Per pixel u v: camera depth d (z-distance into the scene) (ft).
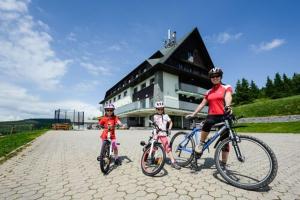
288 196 9.23
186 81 91.56
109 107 14.73
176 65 86.99
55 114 104.94
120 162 16.47
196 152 12.83
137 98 94.32
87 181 11.77
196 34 97.45
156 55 96.53
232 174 11.55
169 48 105.29
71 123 107.76
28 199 9.38
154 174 12.30
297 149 22.93
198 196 9.30
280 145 26.40
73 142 32.19
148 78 88.17
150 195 9.51
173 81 83.46
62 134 53.83
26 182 11.78
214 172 13.01
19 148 24.88
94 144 29.32
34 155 20.39
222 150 11.68
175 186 10.61
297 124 57.31
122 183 11.29
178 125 85.46
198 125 14.05
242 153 10.92
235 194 9.48
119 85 125.90
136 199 9.09
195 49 101.04
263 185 9.66
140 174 12.95
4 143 29.53
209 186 10.53
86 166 15.47
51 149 24.44
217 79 12.24
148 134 48.24
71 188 10.70
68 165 15.87
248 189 10.06
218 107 11.87
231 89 11.80
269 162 9.78
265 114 90.43
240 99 188.75
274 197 9.12
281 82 200.54
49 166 15.58
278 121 72.08
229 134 11.18
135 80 94.12
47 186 11.07
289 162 16.30
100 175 12.95
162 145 13.07
